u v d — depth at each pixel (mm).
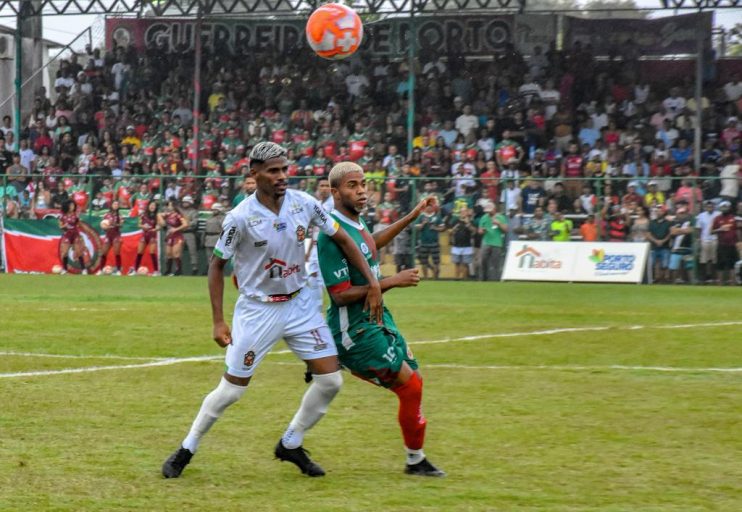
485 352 31344
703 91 79875
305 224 16000
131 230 73375
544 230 67250
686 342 33562
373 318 16078
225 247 15852
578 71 81562
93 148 88250
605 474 16281
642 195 65500
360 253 16109
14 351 31266
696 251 64375
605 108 79750
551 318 41719
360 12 82938
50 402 22734
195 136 80062
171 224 72562
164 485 15602
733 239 63750
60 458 17328
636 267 64688
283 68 88250
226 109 87875
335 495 15070
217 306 16031
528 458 17422
